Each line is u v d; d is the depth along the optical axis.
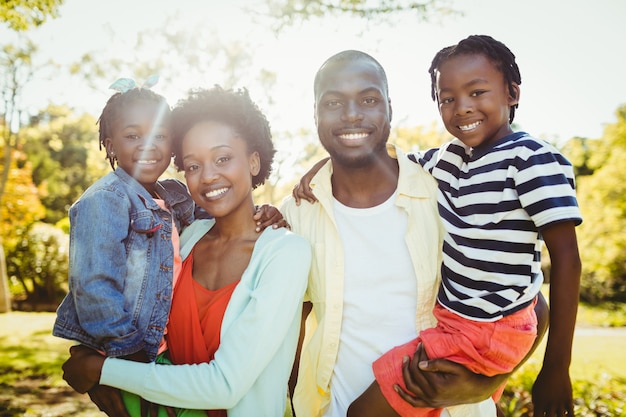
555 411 2.17
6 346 9.62
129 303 2.13
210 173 2.19
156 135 2.38
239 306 2.12
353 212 2.47
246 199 2.29
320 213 2.51
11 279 17.28
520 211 2.17
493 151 2.26
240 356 1.99
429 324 2.40
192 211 2.58
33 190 16.62
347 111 2.33
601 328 14.06
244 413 2.12
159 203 2.39
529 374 6.06
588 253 16.94
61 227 20.78
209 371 1.99
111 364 2.04
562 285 2.09
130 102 2.38
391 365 2.27
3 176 14.16
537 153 2.15
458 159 2.41
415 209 2.42
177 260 2.30
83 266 2.05
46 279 16.72
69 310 2.17
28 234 16.92
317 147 7.92
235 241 2.27
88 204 2.13
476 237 2.21
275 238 2.21
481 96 2.33
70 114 19.86
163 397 1.99
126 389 2.03
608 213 16.08
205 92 2.33
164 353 2.23
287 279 2.11
